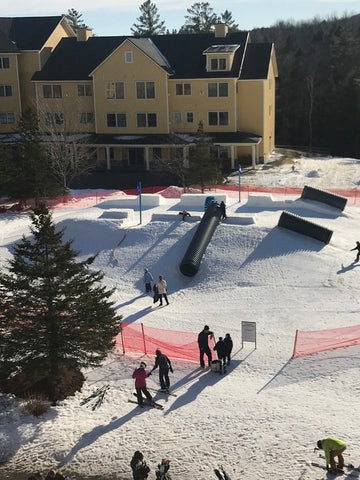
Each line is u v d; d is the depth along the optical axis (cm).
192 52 6494
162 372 2023
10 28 6838
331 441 1546
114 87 6284
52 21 6894
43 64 6700
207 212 3512
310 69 9450
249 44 6625
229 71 6156
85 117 6519
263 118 6325
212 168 4753
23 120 4616
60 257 1959
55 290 1944
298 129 8844
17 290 1978
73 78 6425
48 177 4709
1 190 4547
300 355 2211
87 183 5709
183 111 6312
